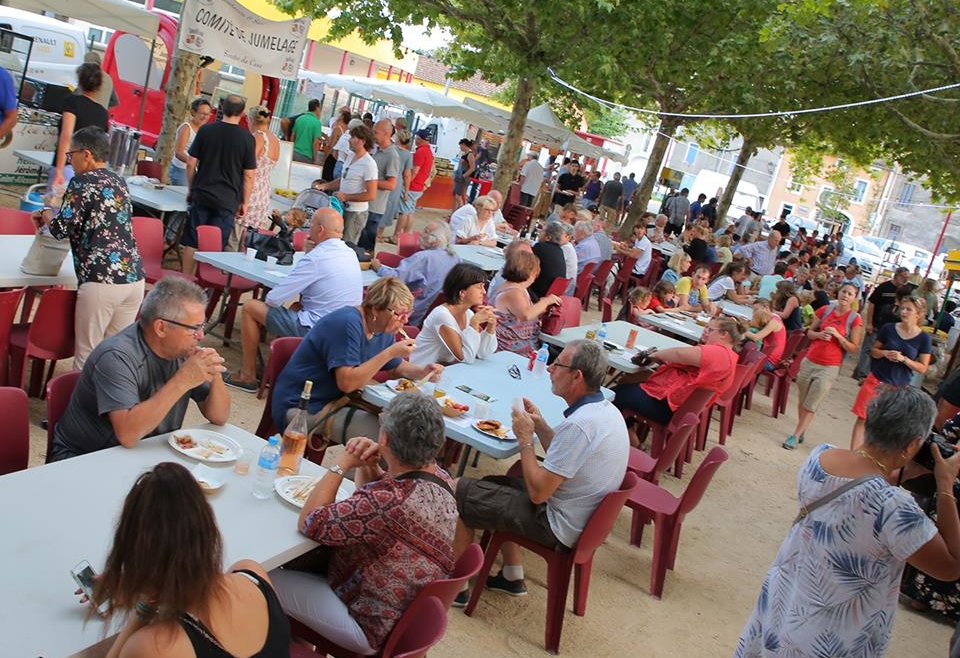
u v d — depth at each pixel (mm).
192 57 9211
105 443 3230
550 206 23609
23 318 5258
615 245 13867
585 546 4141
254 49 8562
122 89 13453
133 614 1955
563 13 12406
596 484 4070
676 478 7176
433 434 2969
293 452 3357
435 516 2943
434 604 2600
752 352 8305
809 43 14203
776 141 22328
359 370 4324
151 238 6637
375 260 7586
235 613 2006
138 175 9266
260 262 6770
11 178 9797
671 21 14320
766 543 6461
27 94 11406
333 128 14617
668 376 6809
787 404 11406
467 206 10984
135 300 4836
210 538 1917
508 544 4566
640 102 17688
